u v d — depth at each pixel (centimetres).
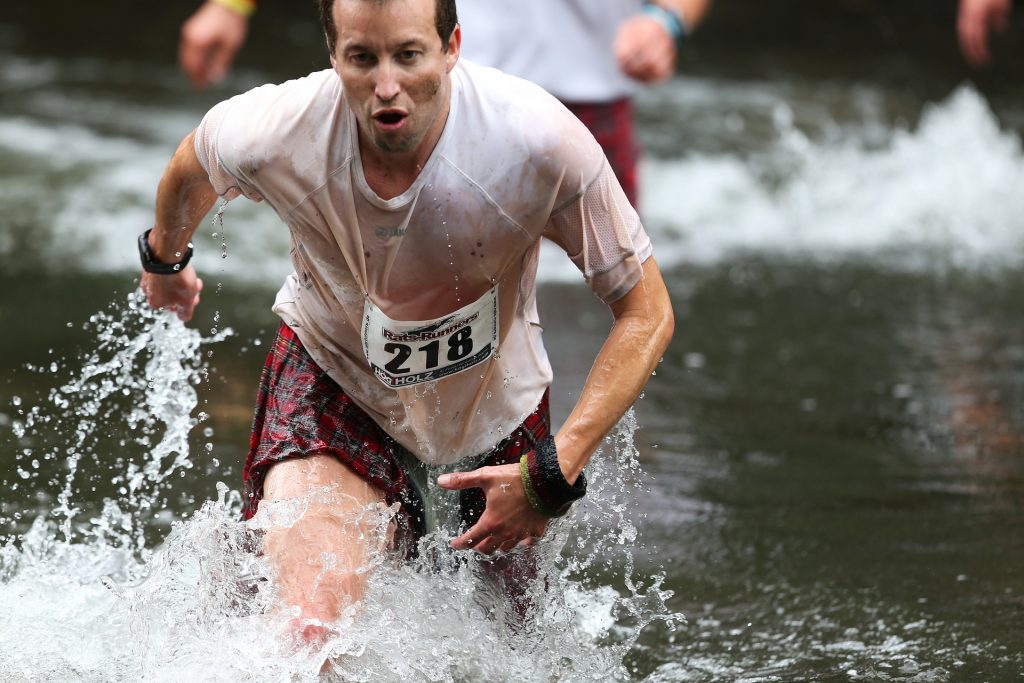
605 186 791
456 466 905
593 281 814
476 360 843
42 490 1171
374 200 763
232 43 1558
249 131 782
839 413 1514
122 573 1022
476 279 804
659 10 1599
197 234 2241
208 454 1270
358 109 732
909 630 982
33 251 2073
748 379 1636
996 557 1116
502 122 759
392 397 867
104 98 3406
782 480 1296
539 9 1719
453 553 917
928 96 3806
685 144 3164
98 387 1436
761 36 4659
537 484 786
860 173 2950
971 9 1595
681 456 1353
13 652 884
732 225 2625
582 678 900
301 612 804
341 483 852
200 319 1748
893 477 1307
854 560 1110
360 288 811
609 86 1772
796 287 2145
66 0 4794
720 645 965
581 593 1047
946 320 1958
